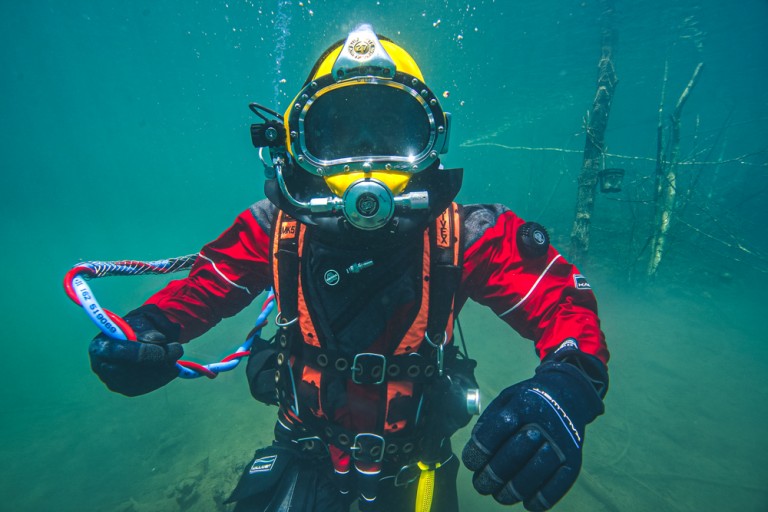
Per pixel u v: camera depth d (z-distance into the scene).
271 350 1.39
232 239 1.38
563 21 13.15
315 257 1.10
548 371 0.91
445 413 1.23
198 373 1.27
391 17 14.50
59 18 23.70
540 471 0.72
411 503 1.43
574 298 1.15
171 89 40.62
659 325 7.16
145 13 21.62
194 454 5.28
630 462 4.07
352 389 1.15
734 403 5.03
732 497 3.63
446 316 1.12
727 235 10.29
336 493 1.37
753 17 12.82
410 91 1.05
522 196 17.19
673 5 11.91
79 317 14.01
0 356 10.77
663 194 8.26
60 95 44.84
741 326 7.12
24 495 5.25
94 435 6.31
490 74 20.34
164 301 1.33
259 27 20.02
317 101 1.08
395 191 1.01
